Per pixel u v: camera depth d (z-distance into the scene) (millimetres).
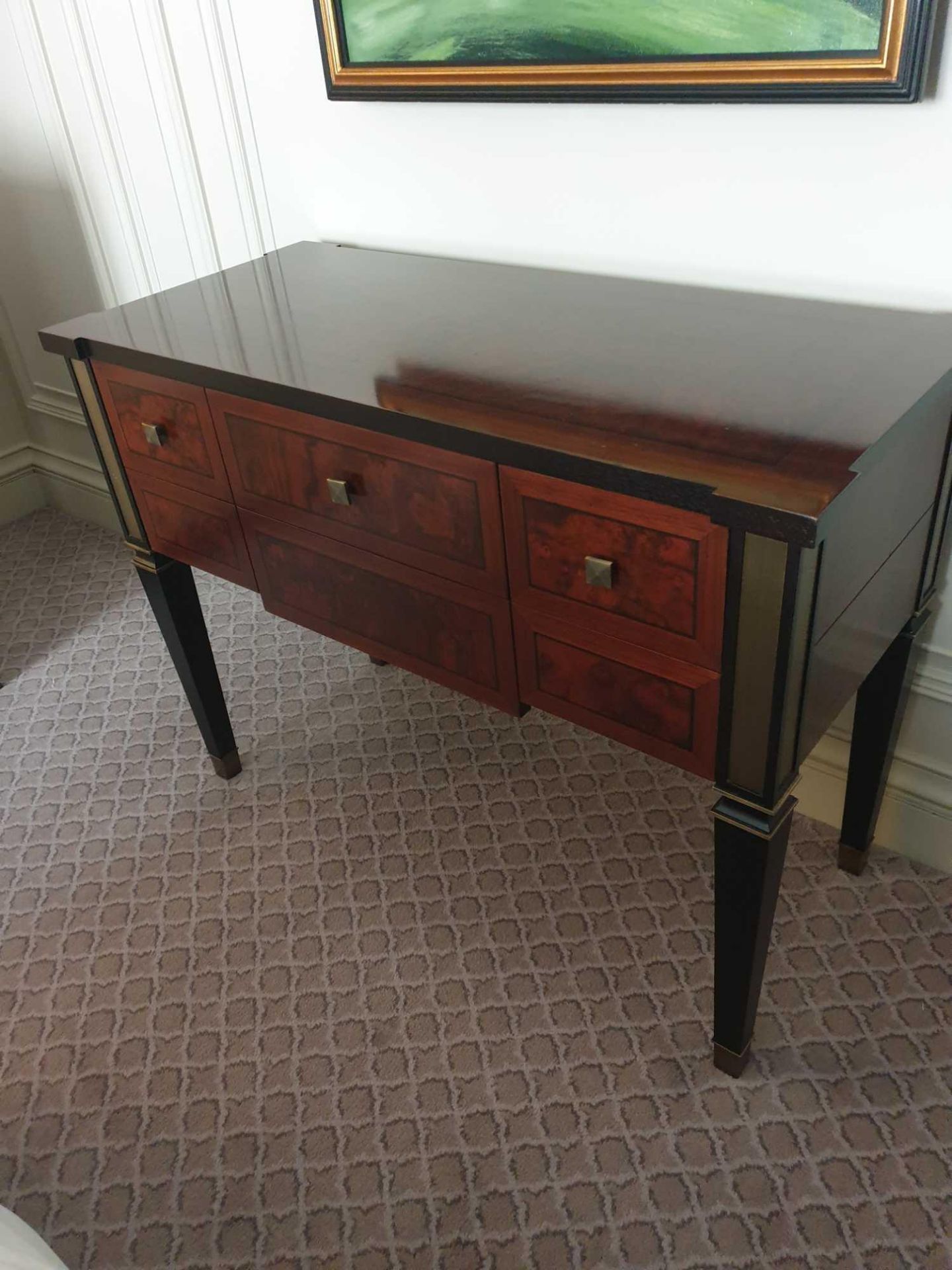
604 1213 1076
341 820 1575
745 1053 1168
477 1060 1232
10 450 2459
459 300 1266
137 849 1563
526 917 1396
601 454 852
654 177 1219
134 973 1378
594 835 1510
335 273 1415
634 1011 1269
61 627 2104
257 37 1493
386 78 1353
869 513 875
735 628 835
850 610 924
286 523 1194
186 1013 1321
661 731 977
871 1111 1142
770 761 888
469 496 978
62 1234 1102
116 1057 1278
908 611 1119
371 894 1452
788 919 1360
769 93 1062
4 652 2041
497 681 1103
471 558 1022
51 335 1273
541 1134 1151
